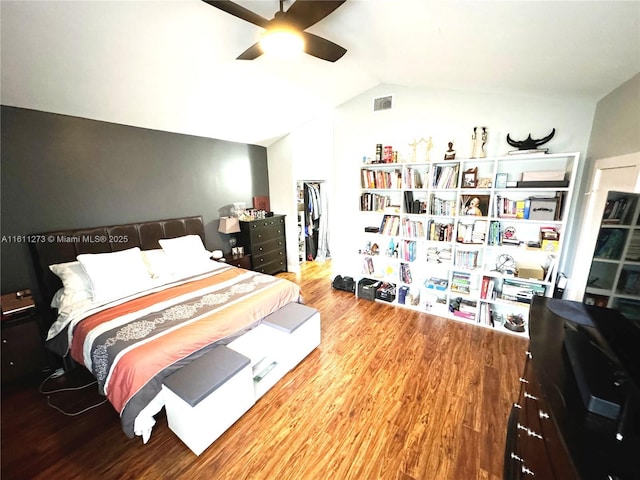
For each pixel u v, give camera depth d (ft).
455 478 4.57
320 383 6.82
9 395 6.58
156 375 5.18
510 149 8.90
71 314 6.70
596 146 7.21
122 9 5.04
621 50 4.69
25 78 6.28
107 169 9.06
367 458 4.93
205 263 10.27
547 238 8.34
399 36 6.21
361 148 11.91
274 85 9.31
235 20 5.83
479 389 6.53
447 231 9.85
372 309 10.98
